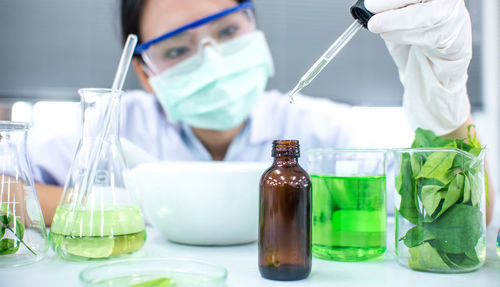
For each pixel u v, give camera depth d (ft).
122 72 2.62
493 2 9.29
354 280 2.11
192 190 2.69
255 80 4.97
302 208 2.13
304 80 2.62
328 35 9.46
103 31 8.95
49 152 5.57
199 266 2.08
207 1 4.62
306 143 6.33
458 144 2.44
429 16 2.59
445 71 2.86
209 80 4.65
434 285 2.01
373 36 9.39
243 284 2.04
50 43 8.82
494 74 9.37
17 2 8.70
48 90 8.83
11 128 2.40
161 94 4.89
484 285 2.01
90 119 2.57
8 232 2.33
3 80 8.69
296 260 2.10
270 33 9.36
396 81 9.44
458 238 2.19
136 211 2.56
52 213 3.86
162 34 4.62
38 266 2.37
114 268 2.05
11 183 2.38
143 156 3.47
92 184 2.45
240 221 2.75
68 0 8.84
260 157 5.98
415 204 2.25
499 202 6.63
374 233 2.48
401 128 9.38
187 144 5.93
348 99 9.43
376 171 2.50
